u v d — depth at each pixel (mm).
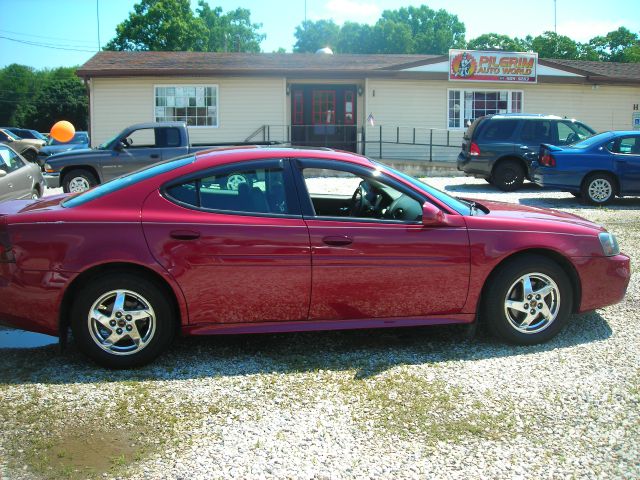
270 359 4395
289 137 19484
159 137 13055
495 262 4438
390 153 19969
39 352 4547
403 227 4379
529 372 4117
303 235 4242
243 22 62875
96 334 4141
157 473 2988
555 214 5070
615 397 3742
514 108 20375
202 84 18922
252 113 19219
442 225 4398
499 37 53531
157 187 4254
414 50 55094
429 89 19859
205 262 4148
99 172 12812
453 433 3357
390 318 4445
